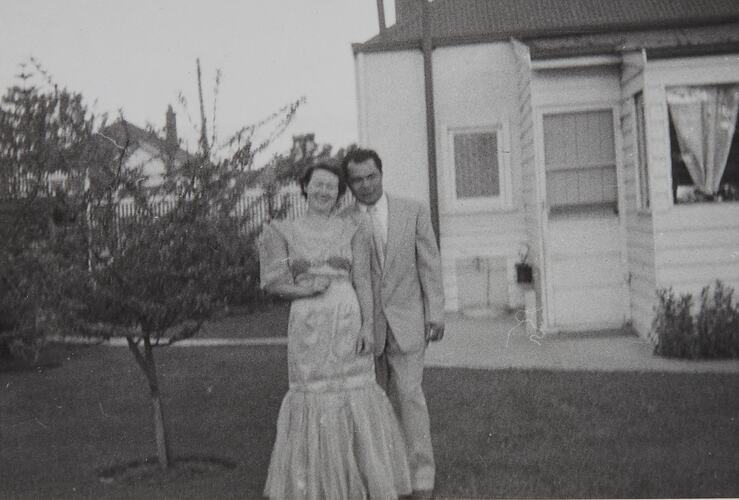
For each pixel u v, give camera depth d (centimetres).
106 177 450
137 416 624
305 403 391
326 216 407
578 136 955
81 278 433
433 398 626
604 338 890
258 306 496
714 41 806
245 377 755
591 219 942
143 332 466
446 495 418
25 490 452
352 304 398
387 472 390
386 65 1188
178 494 436
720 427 523
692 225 796
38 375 794
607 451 482
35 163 471
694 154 812
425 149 1190
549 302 945
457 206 1184
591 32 1149
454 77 1177
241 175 462
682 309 779
